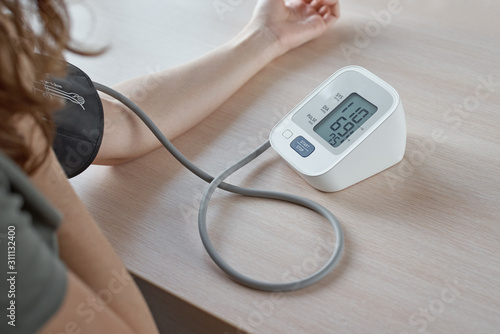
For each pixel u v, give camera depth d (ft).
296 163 2.14
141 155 2.38
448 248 1.87
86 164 2.17
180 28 3.09
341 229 1.94
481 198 2.02
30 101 1.16
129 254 1.98
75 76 2.15
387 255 1.88
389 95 2.09
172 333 2.03
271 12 2.81
